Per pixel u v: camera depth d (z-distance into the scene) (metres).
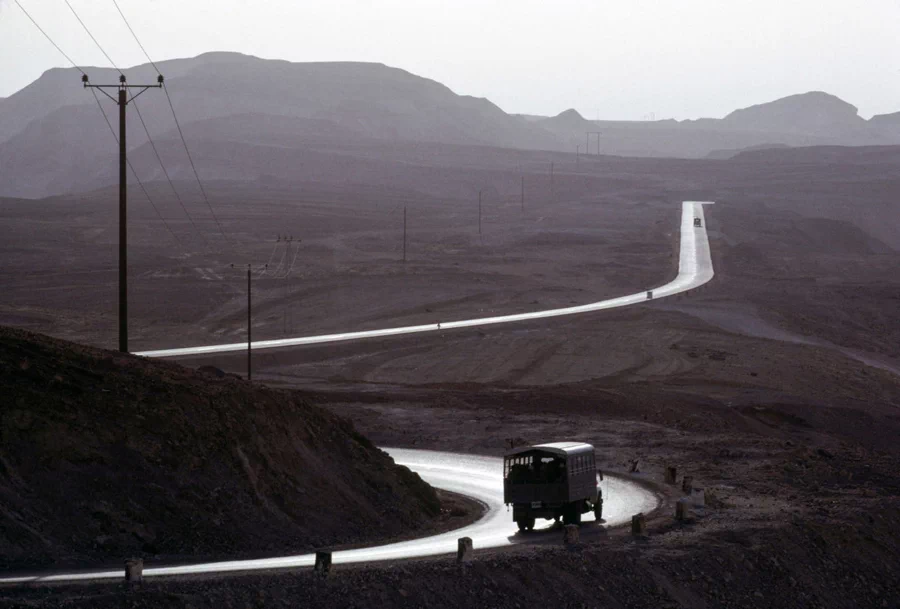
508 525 74.31
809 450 119.88
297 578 47.25
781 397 165.88
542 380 182.75
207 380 74.00
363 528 67.88
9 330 71.81
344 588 47.47
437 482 98.81
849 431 154.00
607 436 126.38
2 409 57.41
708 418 145.12
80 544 53.06
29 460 55.88
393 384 174.50
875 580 70.44
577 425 133.00
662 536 67.62
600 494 74.19
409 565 52.00
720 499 86.44
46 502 54.38
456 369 192.12
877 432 155.38
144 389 66.44
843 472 107.44
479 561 54.12
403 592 48.84
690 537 67.25
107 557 52.69
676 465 108.62
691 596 58.69
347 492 71.62
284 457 69.44
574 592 54.59
